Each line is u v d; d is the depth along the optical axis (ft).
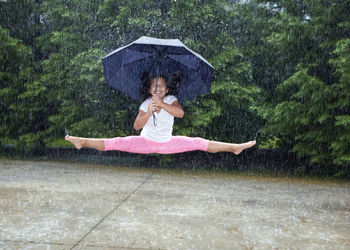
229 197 26.63
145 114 8.77
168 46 9.78
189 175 38.14
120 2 44.52
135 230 17.43
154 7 45.16
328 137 38.34
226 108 45.39
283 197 27.53
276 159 49.49
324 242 16.70
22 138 48.34
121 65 10.37
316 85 37.14
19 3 50.26
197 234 17.16
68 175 34.68
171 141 8.80
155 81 9.28
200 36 43.34
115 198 24.76
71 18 45.09
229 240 16.44
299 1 42.32
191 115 42.01
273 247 15.71
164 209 21.94
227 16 44.14
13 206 21.56
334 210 23.47
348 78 35.17
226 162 47.62
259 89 42.78
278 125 40.78
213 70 10.41
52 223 18.28
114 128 45.24
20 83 48.57
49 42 48.57
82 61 43.06
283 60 42.34
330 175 40.93
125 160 47.62
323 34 39.58
